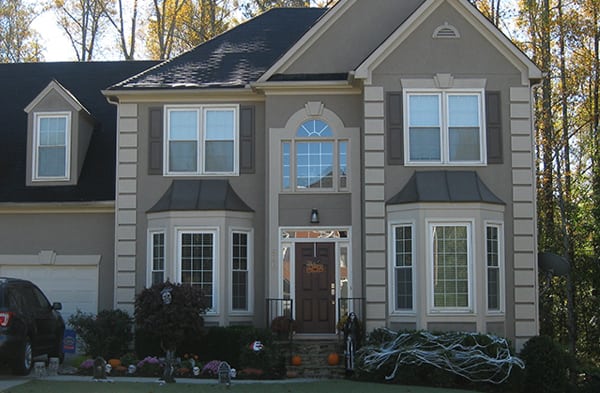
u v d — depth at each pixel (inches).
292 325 753.0
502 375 655.8
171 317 689.0
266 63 861.2
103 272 832.9
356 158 797.9
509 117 759.7
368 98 756.0
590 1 1090.7
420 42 762.8
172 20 1391.5
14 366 630.5
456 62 761.6
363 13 822.5
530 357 690.8
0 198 848.9
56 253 838.5
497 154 754.8
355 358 694.5
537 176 1133.7
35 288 697.6
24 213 847.7
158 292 704.4
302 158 804.0
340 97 805.9
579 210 1099.3
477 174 751.7
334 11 818.8
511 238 747.4
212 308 773.3
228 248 782.5
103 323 745.6
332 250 795.4
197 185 805.9
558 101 1165.7
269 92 804.6
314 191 796.0
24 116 942.4
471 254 721.0
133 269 802.8
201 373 688.4
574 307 1085.8
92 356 738.2
